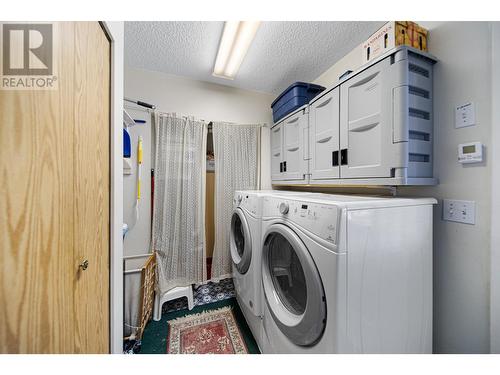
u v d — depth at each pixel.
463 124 0.94
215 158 2.11
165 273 1.88
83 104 0.64
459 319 0.96
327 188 1.90
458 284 0.97
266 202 1.23
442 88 1.02
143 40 1.51
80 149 0.62
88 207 0.67
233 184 2.21
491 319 0.86
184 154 1.97
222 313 1.74
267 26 1.37
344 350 0.74
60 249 0.54
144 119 1.87
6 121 0.42
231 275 2.14
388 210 0.84
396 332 0.86
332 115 1.35
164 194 1.89
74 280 0.59
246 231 1.45
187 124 1.98
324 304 0.78
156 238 1.87
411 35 1.04
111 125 0.84
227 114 2.22
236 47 1.54
